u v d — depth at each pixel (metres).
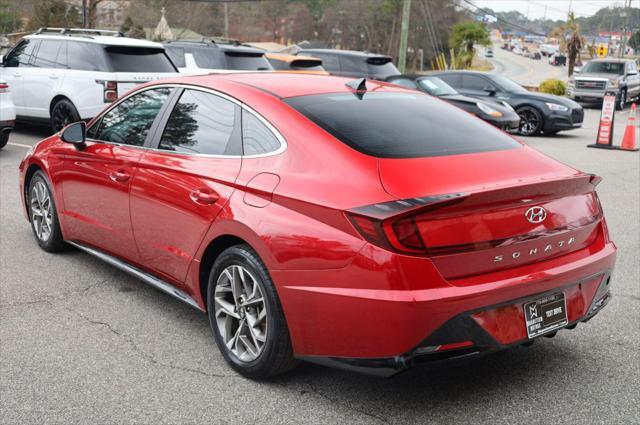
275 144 3.41
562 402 3.24
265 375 3.36
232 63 14.52
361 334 2.88
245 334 3.46
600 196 8.59
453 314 2.81
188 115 4.00
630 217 7.39
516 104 16.50
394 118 3.62
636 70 30.67
